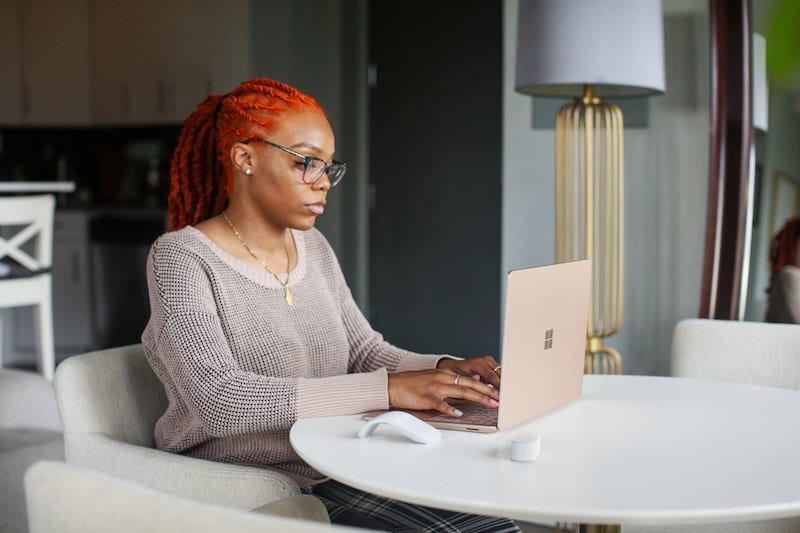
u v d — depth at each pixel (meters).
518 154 3.81
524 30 3.19
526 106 3.78
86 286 6.04
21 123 6.57
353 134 6.15
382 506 1.75
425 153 5.84
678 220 3.60
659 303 3.65
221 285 1.76
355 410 1.65
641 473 1.33
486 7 5.53
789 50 3.22
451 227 5.76
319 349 1.89
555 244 3.58
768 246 3.31
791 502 1.22
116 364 1.85
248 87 1.82
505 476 1.32
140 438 1.86
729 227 3.33
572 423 1.62
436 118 5.78
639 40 3.08
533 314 1.55
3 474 2.28
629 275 3.71
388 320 6.07
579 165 3.65
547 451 1.45
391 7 5.94
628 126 3.66
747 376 2.28
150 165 6.60
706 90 3.51
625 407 1.73
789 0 3.21
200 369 1.65
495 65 5.51
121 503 0.88
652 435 1.54
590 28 3.06
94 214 6.01
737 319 3.33
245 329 1.77
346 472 1.34
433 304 5.87
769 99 3.28
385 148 6.02
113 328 5.96
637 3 3.07
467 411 1.66
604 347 3.71
